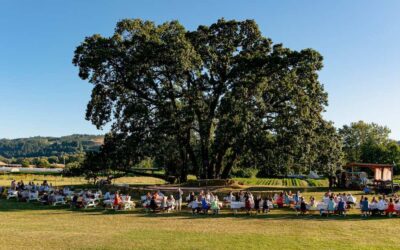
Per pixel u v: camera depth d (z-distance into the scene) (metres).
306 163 42.53
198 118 45.38
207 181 41.69
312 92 44.62
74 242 17.12
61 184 58.16
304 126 42.28
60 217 25.19
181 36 40.97
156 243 17.08
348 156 108.12
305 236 18.83
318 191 41.56
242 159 46.44
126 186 40.34
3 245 16.42
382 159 100.81
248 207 26.78
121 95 44.47
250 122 40.59
